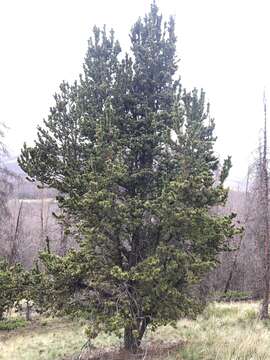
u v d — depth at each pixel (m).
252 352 12.20
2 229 25.94
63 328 22.81
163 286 10.70
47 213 32.50
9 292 11.62
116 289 11.53
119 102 13.51
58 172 12.87
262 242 21.94
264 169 20.25
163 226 11.54
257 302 26.48
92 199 10.97
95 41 14.26
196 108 12.38
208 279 25.73
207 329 16.72
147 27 14.38
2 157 24.33
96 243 11.49
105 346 15.82
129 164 13.08
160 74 13.89
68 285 11.92
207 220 11.17
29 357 15.66
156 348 13.71
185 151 11.79
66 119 13.00
